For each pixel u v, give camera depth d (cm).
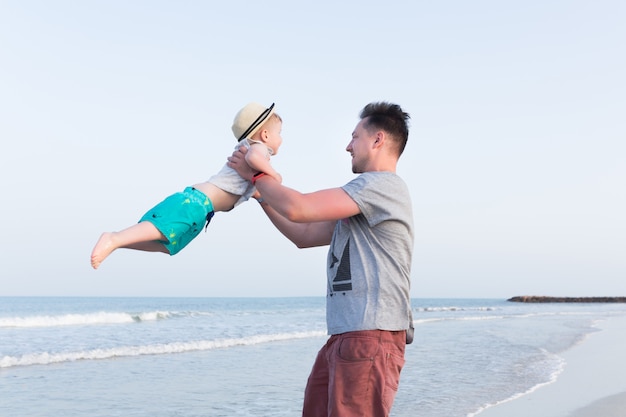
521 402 719
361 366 255
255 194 329
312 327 2142
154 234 290
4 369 964
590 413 659
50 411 657
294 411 670
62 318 2228
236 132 330
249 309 4972
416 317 3397
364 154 279
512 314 4012
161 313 2877
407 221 265
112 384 834
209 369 992
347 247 267
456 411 665
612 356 1231
